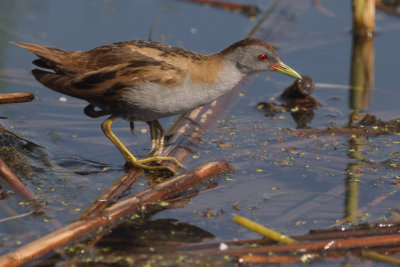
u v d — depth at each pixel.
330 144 10.51
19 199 8.28
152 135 10.19
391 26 16.27
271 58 10.10
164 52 9.20
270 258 6.99
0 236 7.37
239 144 10.48
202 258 7.03
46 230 7.56
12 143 9.88
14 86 12.23
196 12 16.69
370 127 11.16
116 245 7.27
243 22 16.12
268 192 8.82
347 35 15.57
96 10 16.30
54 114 11.37
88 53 9.32
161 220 7.94
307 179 9.23
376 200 8.55
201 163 9.73
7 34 14.23
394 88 12.96
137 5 16.89
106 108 9.41
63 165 9.50
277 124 11.46
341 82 13.28
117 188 8.72
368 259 7.07
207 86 9.43
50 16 15.59
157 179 9.18
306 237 7.50
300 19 16.44
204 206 8.38
